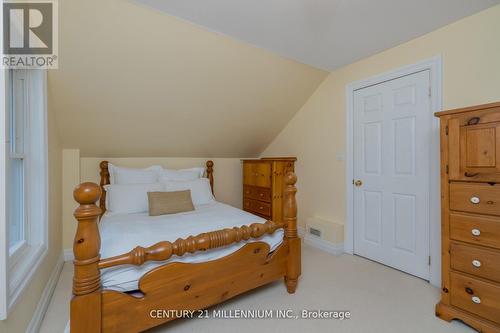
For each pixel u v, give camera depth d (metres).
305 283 2.13
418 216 2.21
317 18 1.87
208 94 2.69
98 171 2.98
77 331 1.13
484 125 1.43
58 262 2.36
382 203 2.50
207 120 3.05
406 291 1.99
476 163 1.46
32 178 1.73
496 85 1.74
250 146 3.92
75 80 2.10
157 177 3.04
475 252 1.48
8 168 1.09
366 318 1.66
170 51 2.12
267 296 1.93
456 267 1.57
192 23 1.92
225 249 1.66
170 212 2.41
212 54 2.26
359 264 2.52
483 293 1.45
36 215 1.74
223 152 3.83
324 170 3.10
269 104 3.15
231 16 1.83
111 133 2.73
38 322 1.54
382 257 2.51
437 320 1.63
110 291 1.22
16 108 1.64
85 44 1.88
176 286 1.42
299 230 3.47
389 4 1.70
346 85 2.80
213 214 2.35
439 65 2.03
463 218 1.53
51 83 2.05
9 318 1.14
